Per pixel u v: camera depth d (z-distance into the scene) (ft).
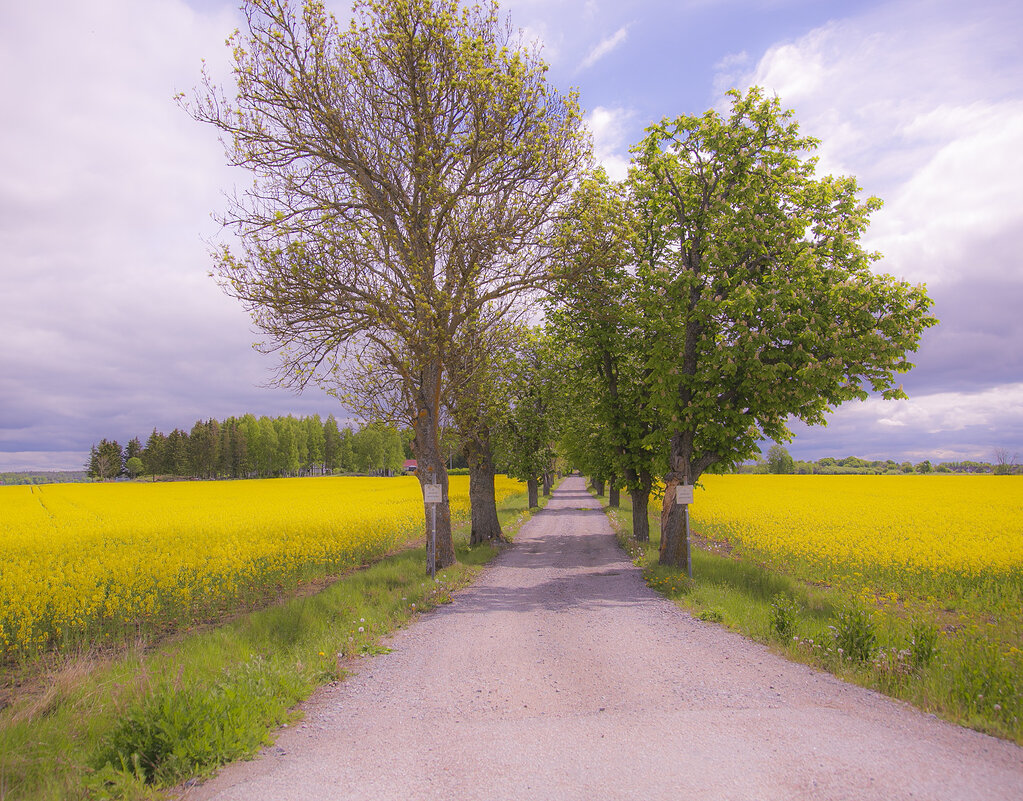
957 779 13.17
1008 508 102.78
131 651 26.84
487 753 15.30
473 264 52.54
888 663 21.33
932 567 46.06
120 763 14.65
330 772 14.44
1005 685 18.62
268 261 44.45
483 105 48.78
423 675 23.31
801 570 49.24
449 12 47.50
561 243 53.01
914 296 46.32
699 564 52.80
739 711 18.01
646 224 60.49
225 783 14.01
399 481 269.64
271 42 46.29
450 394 61.00
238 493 179.11
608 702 19.31
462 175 52.21
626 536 77.05
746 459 55.52
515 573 52.90
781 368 46.52
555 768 14.16
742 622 31.07
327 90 48.06
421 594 39.68
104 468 390.01
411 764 14.78
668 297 54.08
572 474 522.88
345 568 55.36
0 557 53.72
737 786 12.89
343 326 48.85
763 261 52.29
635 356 68.39
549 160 51.26
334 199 50.34
